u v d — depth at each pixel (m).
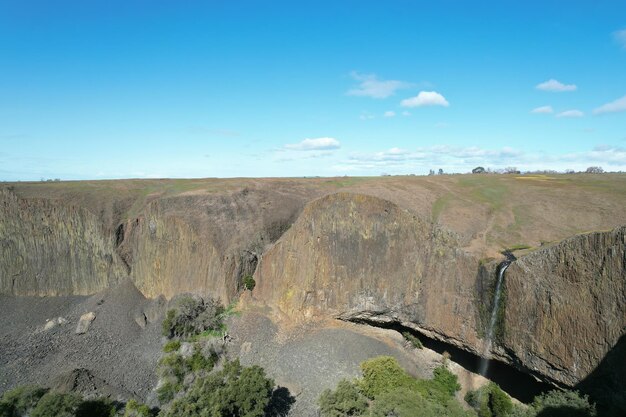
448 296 50.62
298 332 59.59
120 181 102.94
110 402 46.06
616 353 34.16
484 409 43.53
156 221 78.62
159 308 71.62
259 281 70.50
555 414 33.78
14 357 58.78
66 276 80.69
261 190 92.75
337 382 48.41
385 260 57.91
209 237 73.75
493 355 45.38
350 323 60.72
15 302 76.75
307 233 64.69
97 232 81.19
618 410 33.75
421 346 55.84
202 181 105.44
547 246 42.56
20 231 81.06
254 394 40.50
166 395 48.50
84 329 66.31
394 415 36.59
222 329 62.50
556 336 38.75
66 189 89.75
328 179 108.06
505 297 43.56
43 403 41.59
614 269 35.09
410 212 57.53
